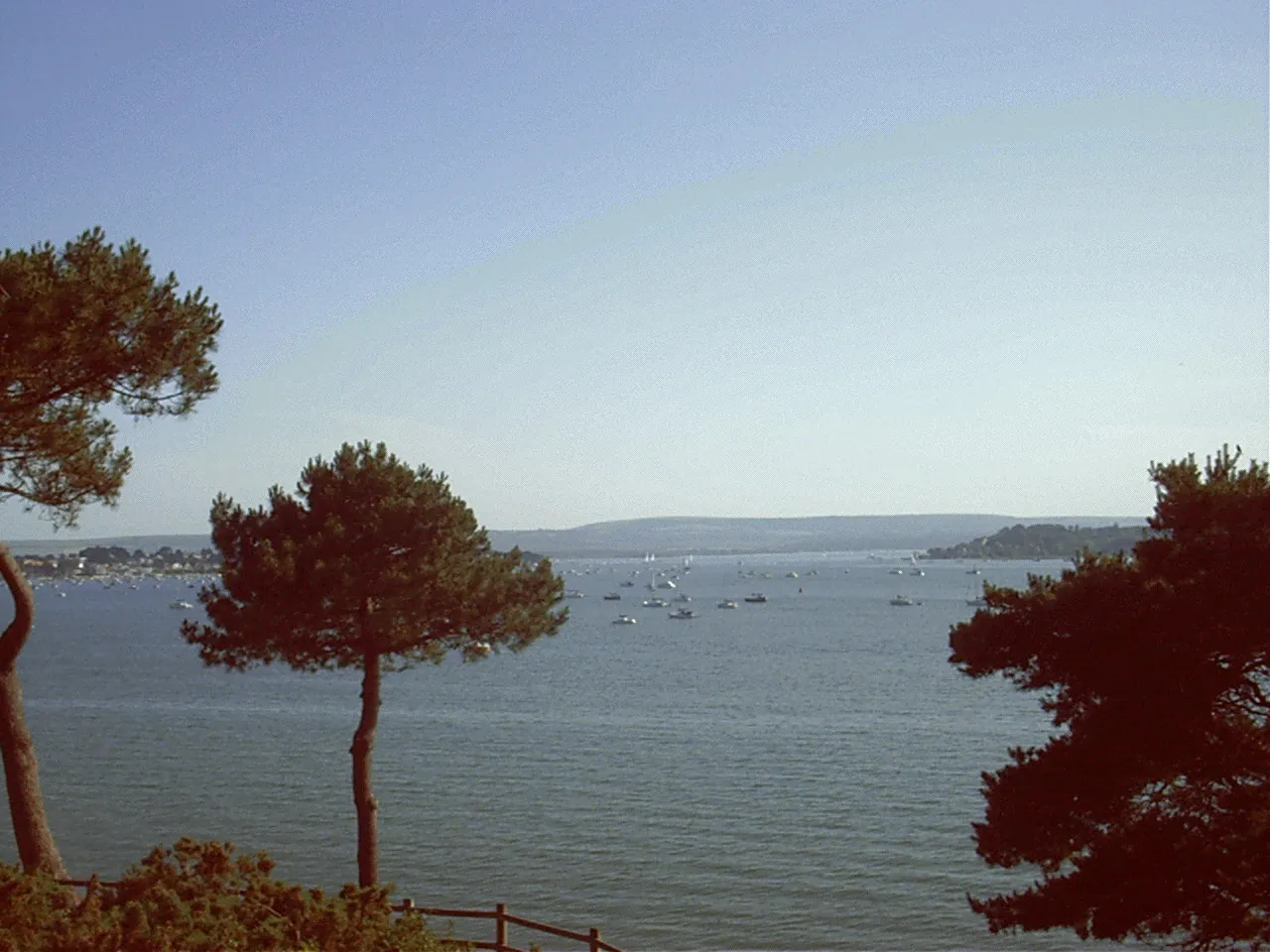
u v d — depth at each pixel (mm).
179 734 81188
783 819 50719
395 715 92062
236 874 13234
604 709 94375
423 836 47875
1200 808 14922
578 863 43500
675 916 36844
